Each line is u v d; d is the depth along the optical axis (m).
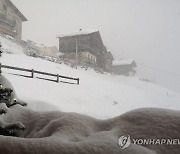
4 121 4.32
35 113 4.75
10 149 2.46
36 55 33.59
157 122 3.32
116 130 3.32
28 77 15.59
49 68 25.39
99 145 2.55
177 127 3.17
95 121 3.88
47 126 3.70
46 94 13.55
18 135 4.11
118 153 2.46
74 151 2.44
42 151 2.44
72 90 16.86
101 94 18.53
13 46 33.91
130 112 3.80
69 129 3.35
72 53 49.34
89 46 48.69
